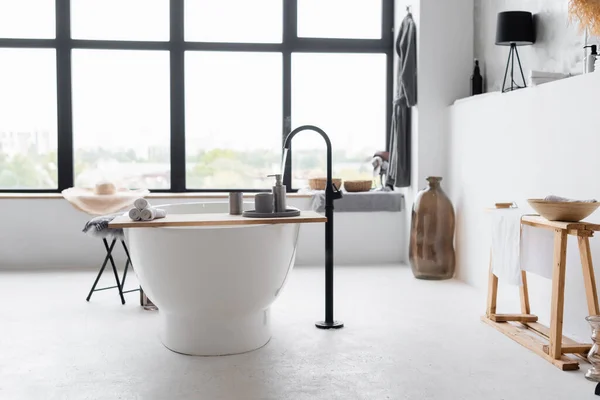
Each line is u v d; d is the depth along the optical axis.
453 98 5.10
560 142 3.32
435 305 3.91
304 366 2.76
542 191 3.52
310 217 2.91
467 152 4.60
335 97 5.90
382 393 2.44
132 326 3.45
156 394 2.44
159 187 5.83
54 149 5.74
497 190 4.11
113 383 2.56
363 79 5.91
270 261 2.88
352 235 5.59
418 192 4.89
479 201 4.40
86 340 3.18
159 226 2.68
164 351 2.99
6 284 4.64
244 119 5.86
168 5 5.76
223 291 2.82
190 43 5.74
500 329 3.29
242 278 2.82
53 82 5.70
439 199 4.77
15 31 5.66
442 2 5.07
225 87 5.83
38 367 2.77
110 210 5.21
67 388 2.51
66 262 5.41
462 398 2.39
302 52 5.83
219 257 2.75
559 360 2.76
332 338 3.19
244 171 5.90
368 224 5.59
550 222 2.83
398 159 5.32
